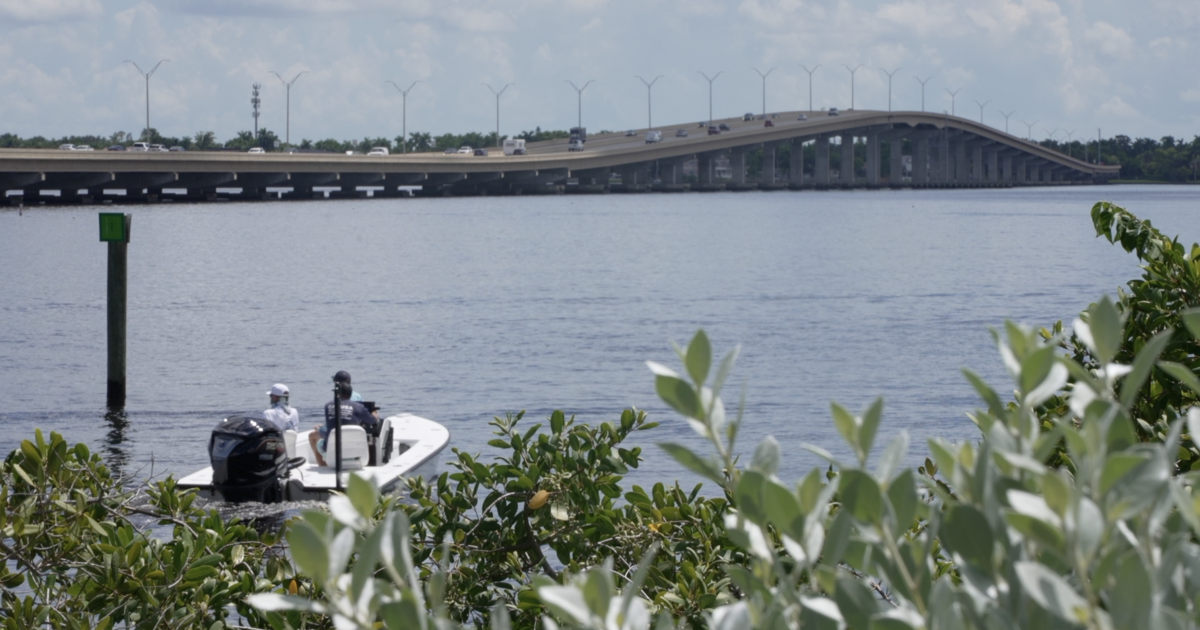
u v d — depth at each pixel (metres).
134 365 29.50
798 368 28.09
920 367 28.16
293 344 33.38
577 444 7.07
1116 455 1.35
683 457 1.82
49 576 6.00
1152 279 6.94
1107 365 1.68
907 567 1.60
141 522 10.72
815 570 1.59
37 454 6.27
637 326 37.28
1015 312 40.97
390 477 15.24
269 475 14.44
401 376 27.95
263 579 6.05
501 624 1.53
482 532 6.89
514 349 32.12
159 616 5.72
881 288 49.56
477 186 177.12
